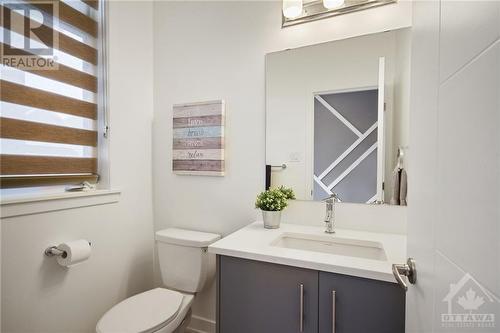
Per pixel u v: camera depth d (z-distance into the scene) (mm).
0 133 1168
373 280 921
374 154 1329
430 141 529
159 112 1885
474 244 356
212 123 1671
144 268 1840
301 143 1479
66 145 1441
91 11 1577
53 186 1394
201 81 1742
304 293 1023
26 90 1258
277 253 1075
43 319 1248
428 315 520
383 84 1303
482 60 339
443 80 466
